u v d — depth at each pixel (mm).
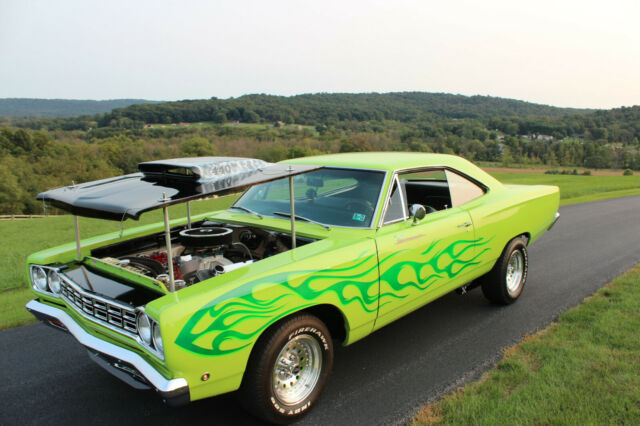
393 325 4691
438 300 5434
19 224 28453
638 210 14086
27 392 3477
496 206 4758
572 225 11023
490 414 2984
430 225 3947
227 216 4352
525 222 5164
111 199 2789
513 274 5293
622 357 3744
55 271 3311
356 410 3152
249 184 3016
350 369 3762
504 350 4031
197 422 3062
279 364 2949
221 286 2662
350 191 3930
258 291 2709
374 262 3379
